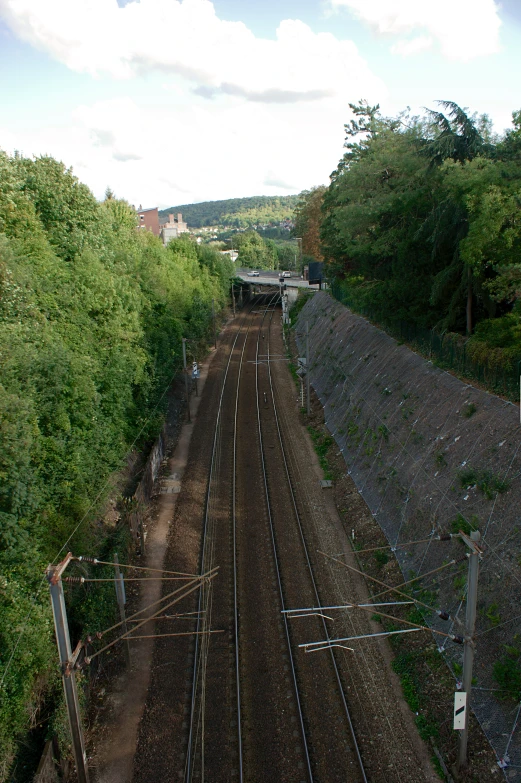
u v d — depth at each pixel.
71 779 13.07
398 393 26.92
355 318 43.69
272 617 18.12
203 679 15.69
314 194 80.94
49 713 13.98
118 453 24.27
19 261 20.16
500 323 21.72
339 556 21.25
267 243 149.88
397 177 30.34
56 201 25.97
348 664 15.98
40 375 18.30
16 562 14.97
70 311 23.23
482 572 15.15
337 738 13.70
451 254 26.67
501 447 17.30
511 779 11.35
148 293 35.41
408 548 19.17
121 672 16.44
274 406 39.97
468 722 13.05
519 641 12.91
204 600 19.08
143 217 107.25
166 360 34.94
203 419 38.09
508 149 22.31
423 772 12.65
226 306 83.19
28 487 15.71
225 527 23.75
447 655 14.99
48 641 14.25
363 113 44.06
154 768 13.34
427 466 20.69
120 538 20.78
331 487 26.70
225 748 13.65
